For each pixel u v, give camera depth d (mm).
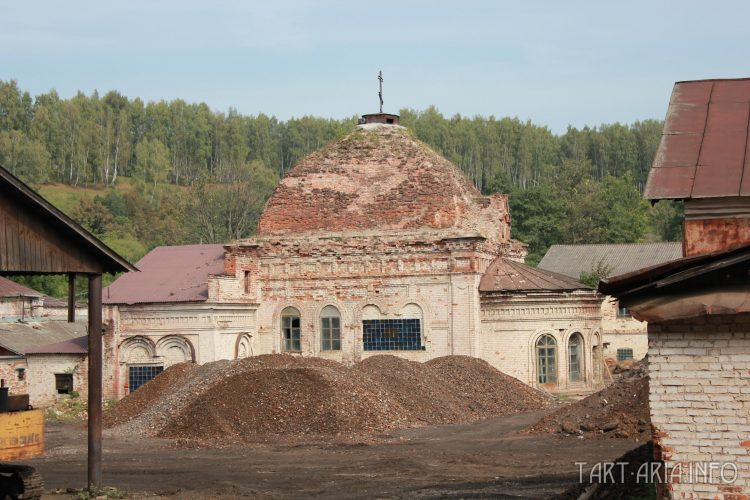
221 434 46594
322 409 48062
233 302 67000
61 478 34906
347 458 39219
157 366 66250
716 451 20297
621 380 46625
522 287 65500
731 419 20219
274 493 31344
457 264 66062
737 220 21047
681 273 20062
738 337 20234
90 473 29969
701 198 21016
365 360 57844
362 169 71562
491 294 65625
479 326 65875
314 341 69062
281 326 70062
